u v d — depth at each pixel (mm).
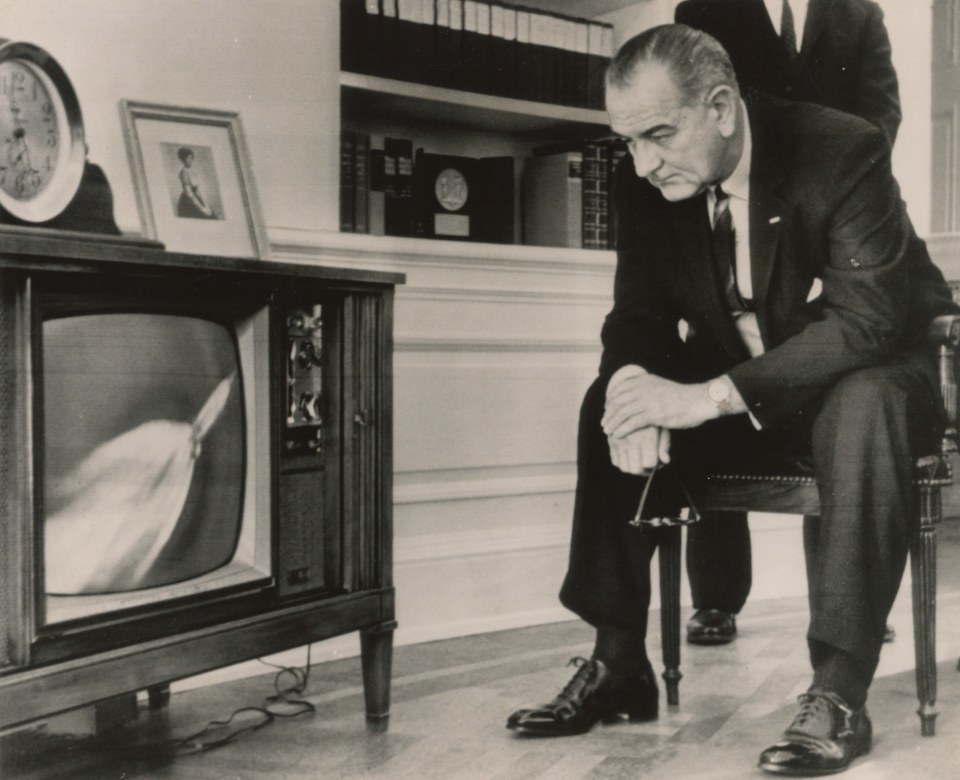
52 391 1407
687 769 1646
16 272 1342
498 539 2762
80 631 1426
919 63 3174
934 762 1636
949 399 1835
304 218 2438
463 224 2830
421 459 2625
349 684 2201
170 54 2195
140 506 1517
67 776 1644
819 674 1668
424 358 2631
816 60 2428
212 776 1642
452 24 2711
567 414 2906
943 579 2992
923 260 1972
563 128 3084
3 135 1513
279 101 2387
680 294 1983
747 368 1759
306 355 1802
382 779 1620
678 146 1754
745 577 2484
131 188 2111
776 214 1828
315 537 1828
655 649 2449
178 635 1557
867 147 1804
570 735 1822
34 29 1994
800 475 1837
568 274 2875
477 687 2168
